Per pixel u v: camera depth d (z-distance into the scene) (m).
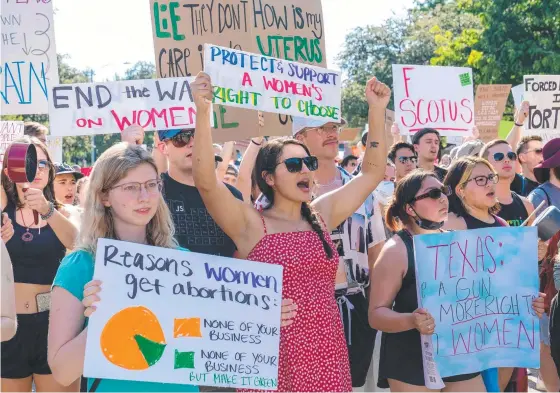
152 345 3.11
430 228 4.30
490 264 4.17
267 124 5.23
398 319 4.00
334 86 4.66
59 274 3.09
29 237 4.53
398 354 4.20
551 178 6.08
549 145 6.10
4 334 3.25
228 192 3.90
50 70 5.97
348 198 4.37
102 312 3.02
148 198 3.14
